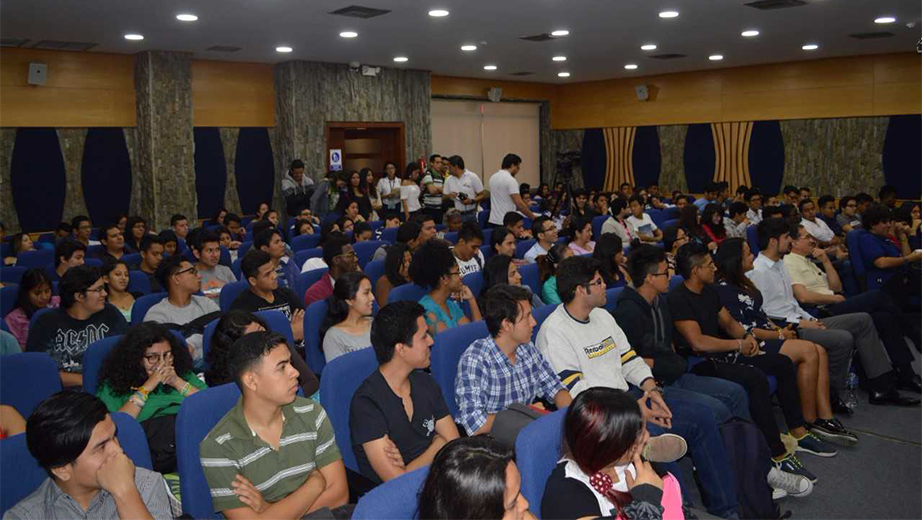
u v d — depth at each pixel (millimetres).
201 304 4570
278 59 11477
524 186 12766
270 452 2449
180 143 10812
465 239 5934
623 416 2135
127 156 10836
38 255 7250
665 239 7902
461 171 10523
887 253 6434
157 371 3021
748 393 4027
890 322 5246
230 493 2367
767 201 11445
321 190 11039
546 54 11570
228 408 2629
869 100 12836
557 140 17016
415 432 2832
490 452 1670
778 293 5191
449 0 7305
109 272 4809
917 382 5180
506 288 3285
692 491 3844
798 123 13711
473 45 10391
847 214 9797
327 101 12102
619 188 15070
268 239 5969
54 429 1998
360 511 1795
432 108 14633
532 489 2230
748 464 3502
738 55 12352
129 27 8430
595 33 9602
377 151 13070
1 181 9898
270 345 2402
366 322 3996
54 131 10227
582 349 3586
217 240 5934
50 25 8227
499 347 3301
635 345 3936
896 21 9094
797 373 4410
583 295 3564
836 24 9273
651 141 15672
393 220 9258
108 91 10617
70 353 4086
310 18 8055
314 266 6348
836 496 3775
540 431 2301
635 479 2254
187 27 8484
